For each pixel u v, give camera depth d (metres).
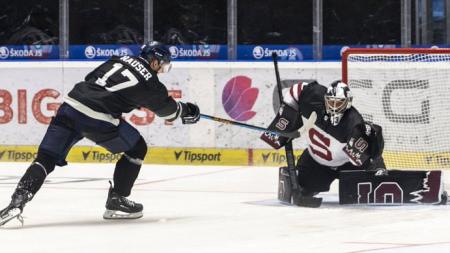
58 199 9.08
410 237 6.34
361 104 12.55
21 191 6.95
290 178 8.34
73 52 15.52
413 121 12.35
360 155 7.81
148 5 15.25
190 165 13.19
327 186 8.47
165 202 8.74
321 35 14.84
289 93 8.21
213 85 13.23
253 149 13.07
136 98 7.13
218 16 15.13
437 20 14.50
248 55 15.10
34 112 13.74
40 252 5.82
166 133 13.32
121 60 7.22
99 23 15.41
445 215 7.47
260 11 15.00
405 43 14.59
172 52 15.30
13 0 15.77
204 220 7.38
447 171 12.21
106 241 6.27
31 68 13.71
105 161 13.51
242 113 13.11
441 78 12.21
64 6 15.38
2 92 13.84
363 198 8.12
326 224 7.04
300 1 14.88
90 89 7.11
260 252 5.76
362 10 14.73
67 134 7.11
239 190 9.84
